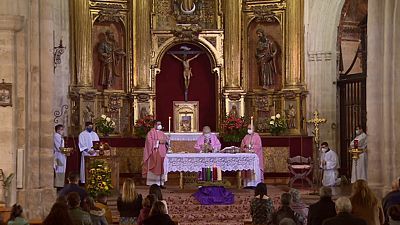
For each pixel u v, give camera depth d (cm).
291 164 2627
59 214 1058
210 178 2231
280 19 2962
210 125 3014
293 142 2812
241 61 2998
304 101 2902
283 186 2675
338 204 1080
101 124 2798
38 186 1900
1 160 1817
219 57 3002
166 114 3005
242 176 2539
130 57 2966
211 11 3014
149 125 2806
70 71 2862
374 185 2114
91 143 2616
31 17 1903
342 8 2895
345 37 2933
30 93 1902
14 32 1833
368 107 2144
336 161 2612
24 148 1855
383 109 2114
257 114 2989
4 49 1819
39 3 1925
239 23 2984
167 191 2391
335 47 2900
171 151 2552
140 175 2800
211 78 3036
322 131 2873
